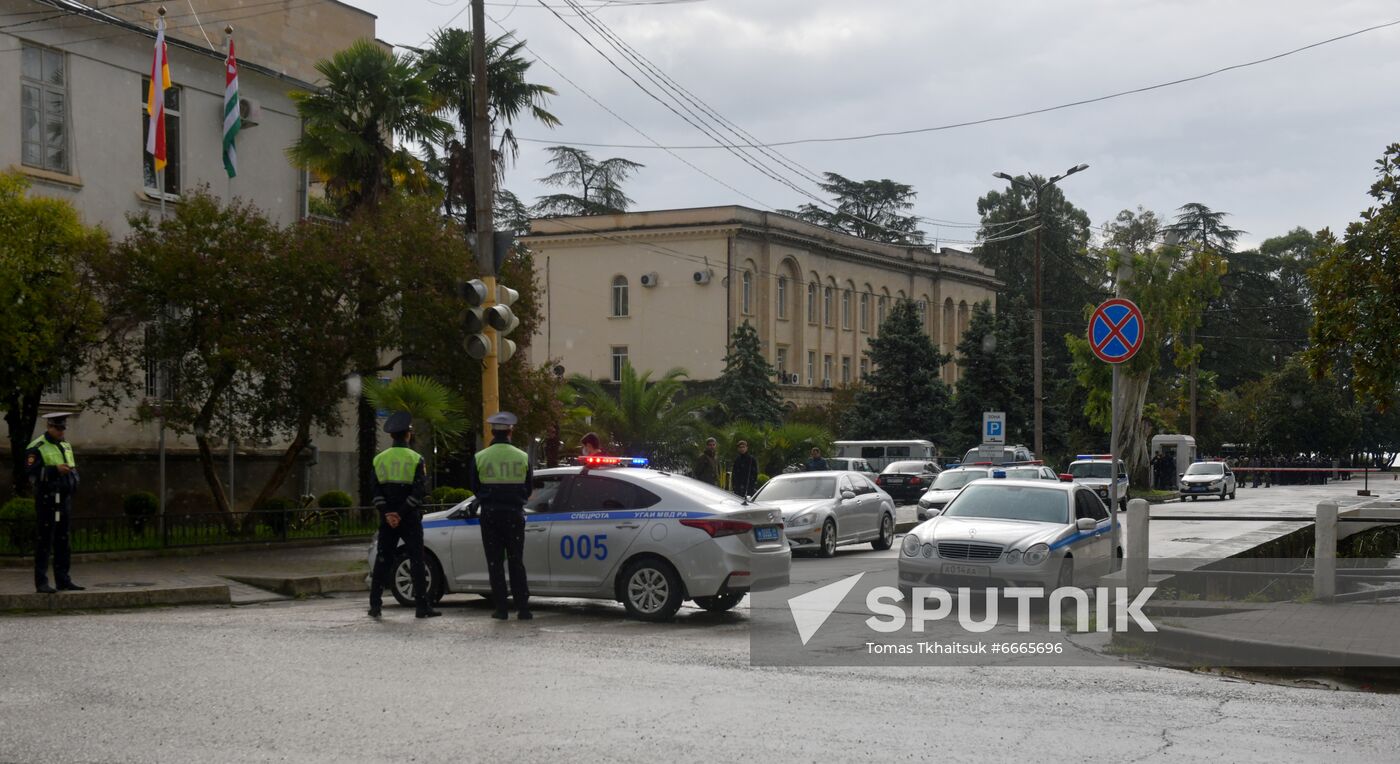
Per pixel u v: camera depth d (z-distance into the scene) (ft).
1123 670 34.76
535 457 94.89
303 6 99.81
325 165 91.86
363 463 89.92
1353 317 58.59
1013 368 201.57
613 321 219.00
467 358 76.13
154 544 63.67
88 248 66.64
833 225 265.54
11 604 45.93
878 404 202.59
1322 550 46.19
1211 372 271.28
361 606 48.19
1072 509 50.98
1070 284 288.92
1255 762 24.09
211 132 91.50
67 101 81.00
